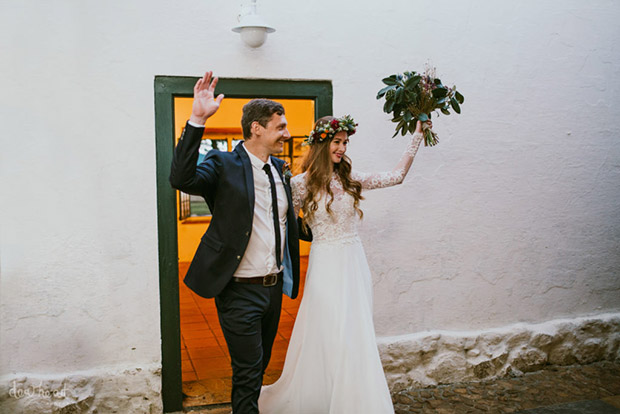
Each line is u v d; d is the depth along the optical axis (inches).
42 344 127.7
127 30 128.0
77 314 129.0
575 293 164.9
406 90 119.0
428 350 150.1
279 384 125.5
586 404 137.3
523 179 157.9
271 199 110.3
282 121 108.8
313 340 118.8
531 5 155.3
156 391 132.6
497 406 137.6
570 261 163.6
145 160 130.4
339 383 112.9
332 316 116.0
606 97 163.8
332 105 142.0
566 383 150.6
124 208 130.0
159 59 130.0
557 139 160.2
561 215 161.9
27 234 125.8
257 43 131.6
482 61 152.4
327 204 116.0
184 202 391.2
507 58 154.3
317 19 139.6
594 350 164.4
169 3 130.0
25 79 123.8
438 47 148.8
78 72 126.0
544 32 157.0
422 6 146.9
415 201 149.7
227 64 134.0
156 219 131.6
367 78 143.8
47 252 126.9
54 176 126.3
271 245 109.3
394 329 149.9
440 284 152.9
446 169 151.6
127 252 130.6
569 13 158.7
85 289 129.0
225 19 133.4
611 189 166.4
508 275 158.2
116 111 128.3
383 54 144.6
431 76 126.3
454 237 153.1
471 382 152.9
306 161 120.3
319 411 119.0
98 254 129.3
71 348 129.0
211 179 105.5
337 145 116.2
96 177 128.3
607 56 163.0
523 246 159.0
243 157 109.2
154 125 130.5
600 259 166.6
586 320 163.8
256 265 108.4
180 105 346.6
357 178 122.3
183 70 131.4
